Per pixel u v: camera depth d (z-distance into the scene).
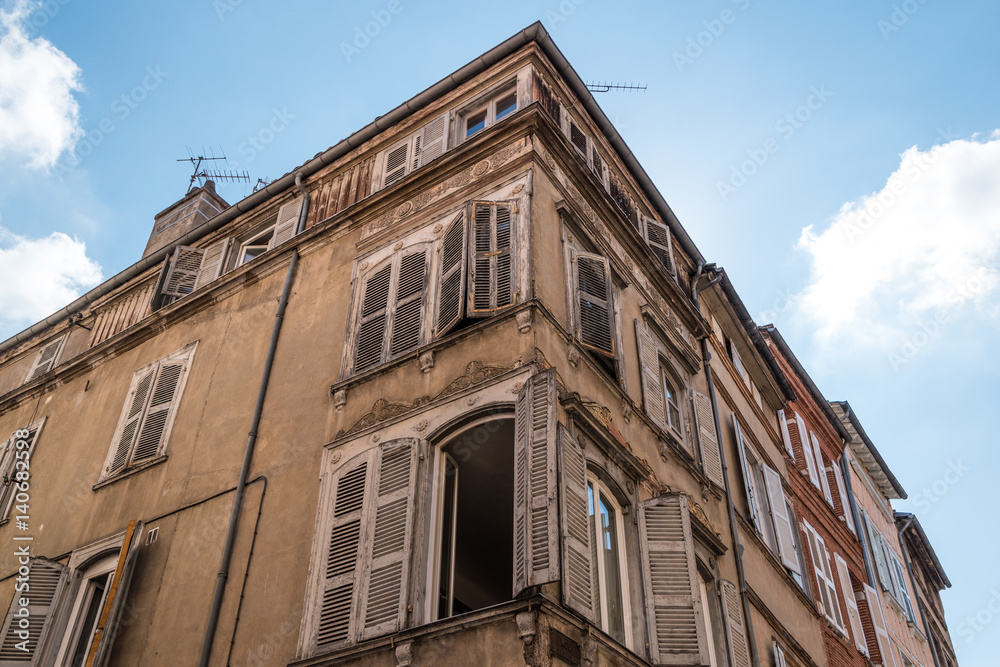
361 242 13.41
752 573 14.51
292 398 12.03
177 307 15.45
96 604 12.24
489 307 10.63
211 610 10.32
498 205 11.59
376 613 8.83
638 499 10.70
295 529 10.42
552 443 8.34
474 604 13.52
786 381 20.95
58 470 14.80
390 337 11.57
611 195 15.07
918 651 26.44
